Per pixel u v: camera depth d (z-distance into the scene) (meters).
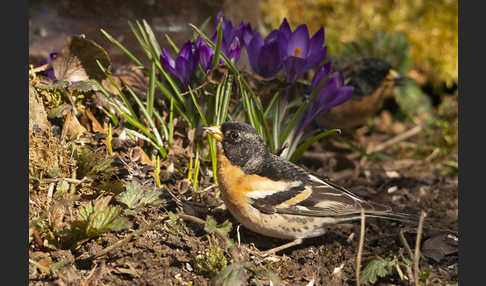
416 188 9.22
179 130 7.97
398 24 14.02
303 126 7.95
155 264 5.95
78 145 7.18
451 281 6.13
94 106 7.72
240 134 6.26
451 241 6.94
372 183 9.37
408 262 6.23
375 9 14.27
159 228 6.48
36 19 8.95
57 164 6.72
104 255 5.98
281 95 7.93
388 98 12.92
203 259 6.04
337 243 6.98
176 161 7.70
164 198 7.00
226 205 6.47
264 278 5.95
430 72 13.46
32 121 6.83
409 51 13.21
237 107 8.02
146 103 8.10
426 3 14.21
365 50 12.89
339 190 6.56
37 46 8.72
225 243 6.39
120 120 7.74
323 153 10.45
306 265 6.42
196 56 7.45
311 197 6.26
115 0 9.34
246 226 6.48
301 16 14.20
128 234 6.31
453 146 11.13
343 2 14.31
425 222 6.60
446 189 9.19
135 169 7.09
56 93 7.36
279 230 6.36
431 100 13.15
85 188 6.71
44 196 6.41
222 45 7.77
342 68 11.34
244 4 11.42
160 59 7.43
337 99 7.57
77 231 5.81
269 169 6.40
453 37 13.74
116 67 8.69
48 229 5.95
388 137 11.82
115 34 9.18
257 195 6.18
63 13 9.13
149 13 9.55
